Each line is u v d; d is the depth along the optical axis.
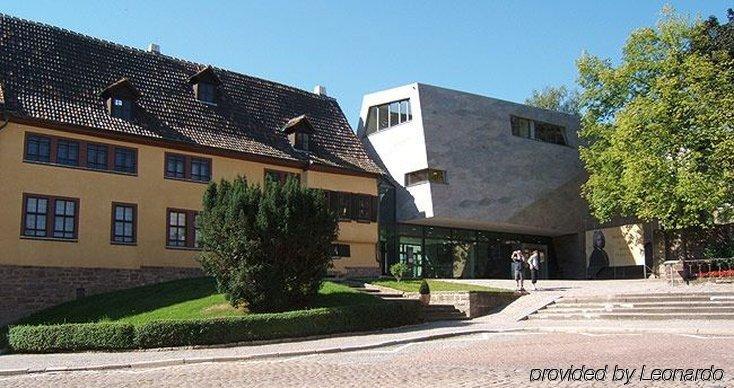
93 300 28.53
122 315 25.52
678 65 39.38
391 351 18.36
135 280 30.66
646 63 42.09
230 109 36.25
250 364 17.12
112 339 20.92
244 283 23.81
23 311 27.70
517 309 27.27
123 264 30.42
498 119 46.47
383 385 12.06
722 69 38.12
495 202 44.94
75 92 30.75
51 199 28.80
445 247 46.56
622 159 40.72
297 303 25.03
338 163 37.91
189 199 32.59
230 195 24.92
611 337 18.94
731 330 19.45
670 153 38.78
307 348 19.44
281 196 24.77
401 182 43.91
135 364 17.66
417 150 42.91
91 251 29.62
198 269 32.56
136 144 31.33
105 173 30.31
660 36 42.09
